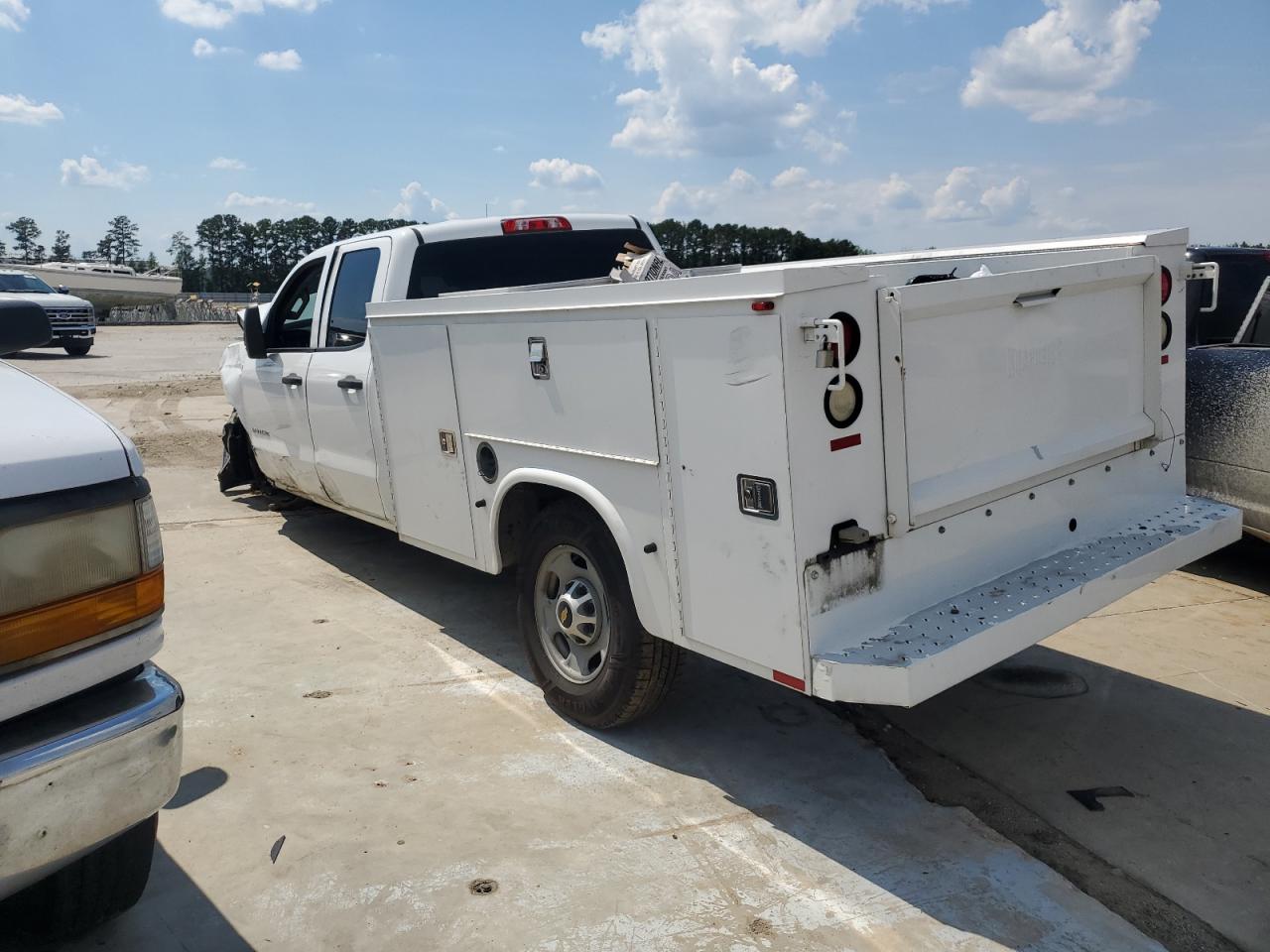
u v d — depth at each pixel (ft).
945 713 13.33
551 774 11.77
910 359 9.65
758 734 12.80
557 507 12.68
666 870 9.80
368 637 16.30
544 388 12.14
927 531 10.13
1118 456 12.21
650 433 10.61
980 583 10.73
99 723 7.11
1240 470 16.92
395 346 15.26
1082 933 8.78
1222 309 18.76
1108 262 11.36
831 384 9.09
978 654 9.38
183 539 22.59
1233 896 9.30
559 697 13.12
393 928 8.95
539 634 13.32
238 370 22.97
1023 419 10.89
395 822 10.71
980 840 10.27
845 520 9.43
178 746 7.66
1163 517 12.59
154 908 9.30
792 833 10.44
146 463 31.63
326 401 18.21
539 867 9.86
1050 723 12.93
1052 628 10.12
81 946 8.77
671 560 10.68
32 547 6.86
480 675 14.67
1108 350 11.82
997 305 10.39
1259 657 14.84
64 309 73.82
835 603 9.43
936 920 8.96
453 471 14.48
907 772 11.76
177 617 17.35
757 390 9.19
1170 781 11.43
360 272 17.70
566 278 18.58
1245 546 20.27
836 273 9.06
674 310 9.96
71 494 7.12
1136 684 14.02
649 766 11.94
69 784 6.93
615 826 10.61
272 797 11.27
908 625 9.82
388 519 16.99
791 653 9.43
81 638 7.15
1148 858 9.93
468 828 10.59
